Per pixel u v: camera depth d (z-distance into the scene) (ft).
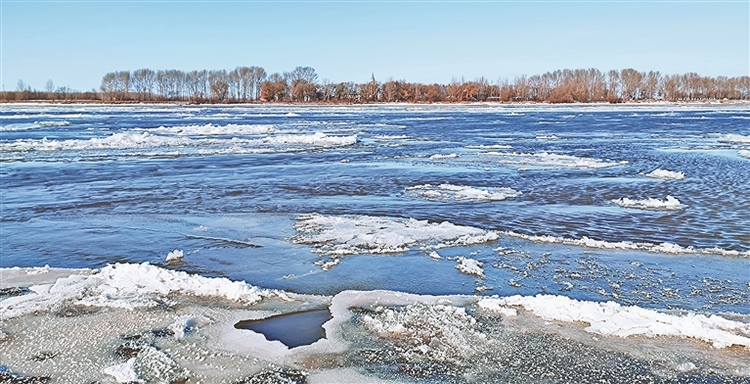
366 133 134.31
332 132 136.15
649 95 431.02
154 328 22.93
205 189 55.98
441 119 197.77
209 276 29.89
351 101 391.86
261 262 32.17
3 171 68.03
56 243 36.35
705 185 57.41
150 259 32.94
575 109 291.17
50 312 24.44
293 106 342.44
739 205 47.32
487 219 42.96
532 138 121.39
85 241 36.78
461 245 35.37
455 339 21.83
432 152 91.71
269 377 19.24
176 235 38.09
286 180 61.72
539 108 306.14
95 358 20.53
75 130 134.92
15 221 42.39
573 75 436.35
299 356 20.68
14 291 27.17
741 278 29.35
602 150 94.79
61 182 60.13
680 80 430.20
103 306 25.05
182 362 20.21
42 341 21.79
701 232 38.83
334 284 28.60
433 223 40.63
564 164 74.84
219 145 101.65
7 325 23.17
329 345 21.49
